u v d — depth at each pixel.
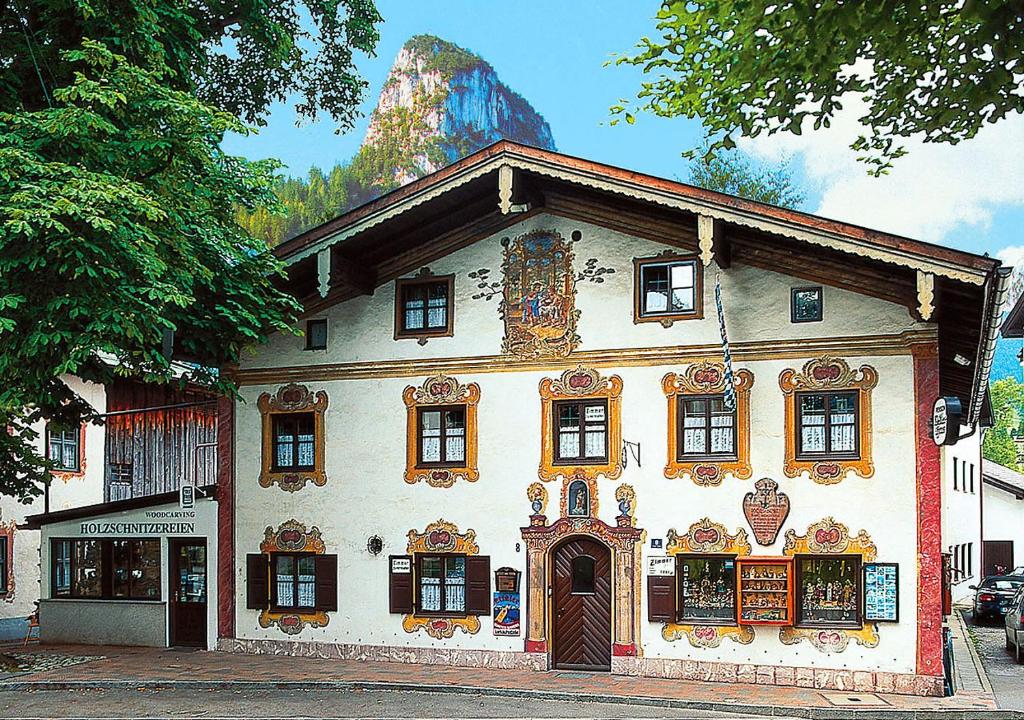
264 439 22.39
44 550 24.34
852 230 17.14
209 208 18.91
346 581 21.50
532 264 20.73
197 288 19.41
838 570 18.50
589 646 19.92
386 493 21.38
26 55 18.02
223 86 27.12
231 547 22.47
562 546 20.23
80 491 31.02
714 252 18.38
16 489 23.50
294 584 22.03
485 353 20.91
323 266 20.31
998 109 10.52
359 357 21.81
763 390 19.06
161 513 23.19
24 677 19.50
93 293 16.06
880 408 18.39
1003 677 21.50
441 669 20.14
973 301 17.89
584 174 18.70
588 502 19.97
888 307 18.44
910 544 18.03
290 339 22.34
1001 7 9.28
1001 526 48.12
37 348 15.86
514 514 20.42
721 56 11.10
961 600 40.00
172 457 28.78
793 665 18.44
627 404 19.88
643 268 20.05
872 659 18.02
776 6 10.15
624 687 18.27
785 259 19.05
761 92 11.26
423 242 21.48
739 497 19.03
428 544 20.97
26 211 14.68
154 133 17.31
